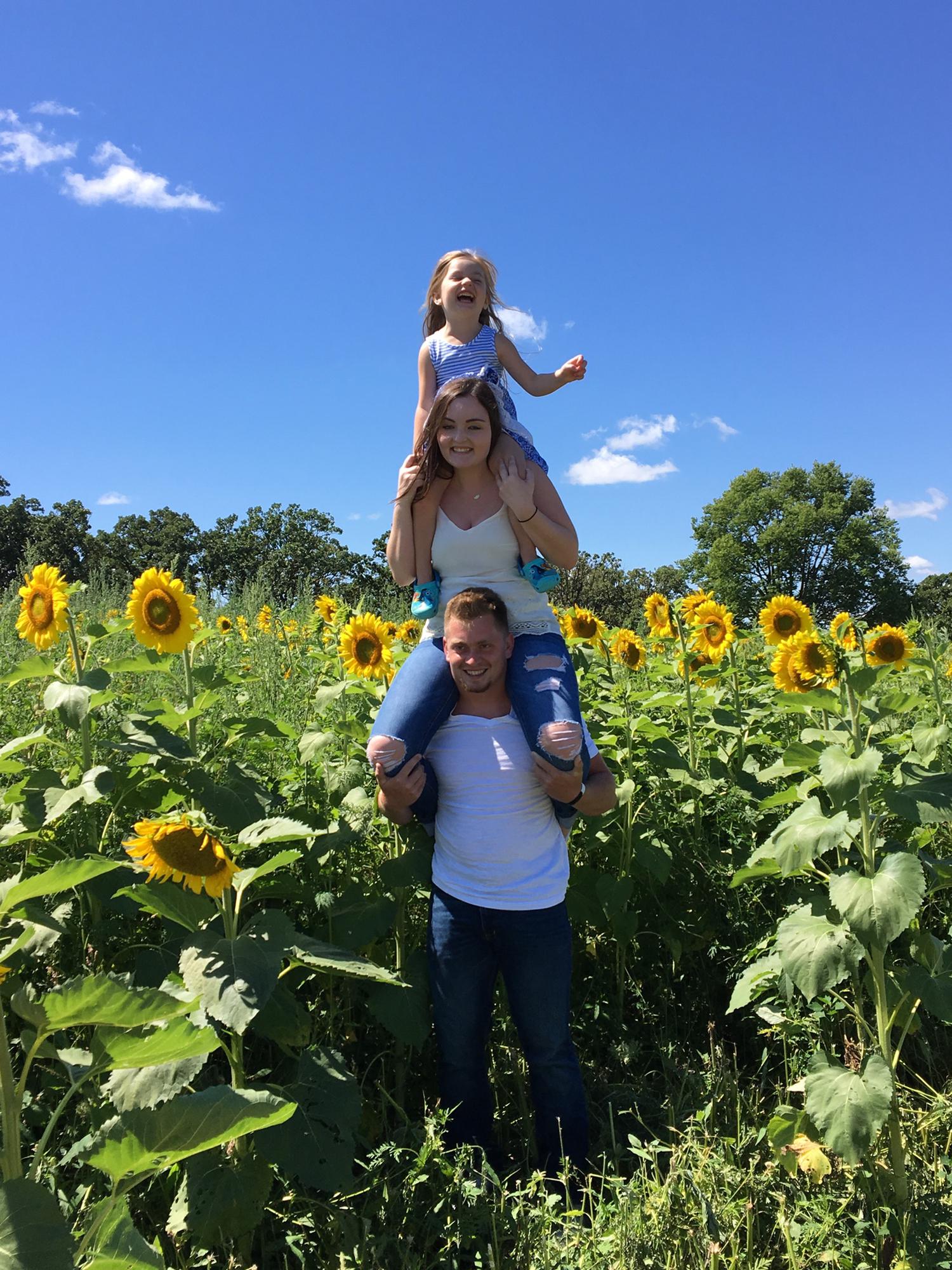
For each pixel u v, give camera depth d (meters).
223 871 2.47
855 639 5.38
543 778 3.16
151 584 3.83
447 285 4.27
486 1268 2.53
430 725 3.33
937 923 3.97
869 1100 2.61
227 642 8.09
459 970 3.21
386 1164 2.83
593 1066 3.73
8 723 4.46
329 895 3.29
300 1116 2.62
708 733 5.25
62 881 1.82
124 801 3.33
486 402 3.53
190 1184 2.45
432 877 3.39
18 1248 1.56
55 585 3.43
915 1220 2.60
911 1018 2.81
